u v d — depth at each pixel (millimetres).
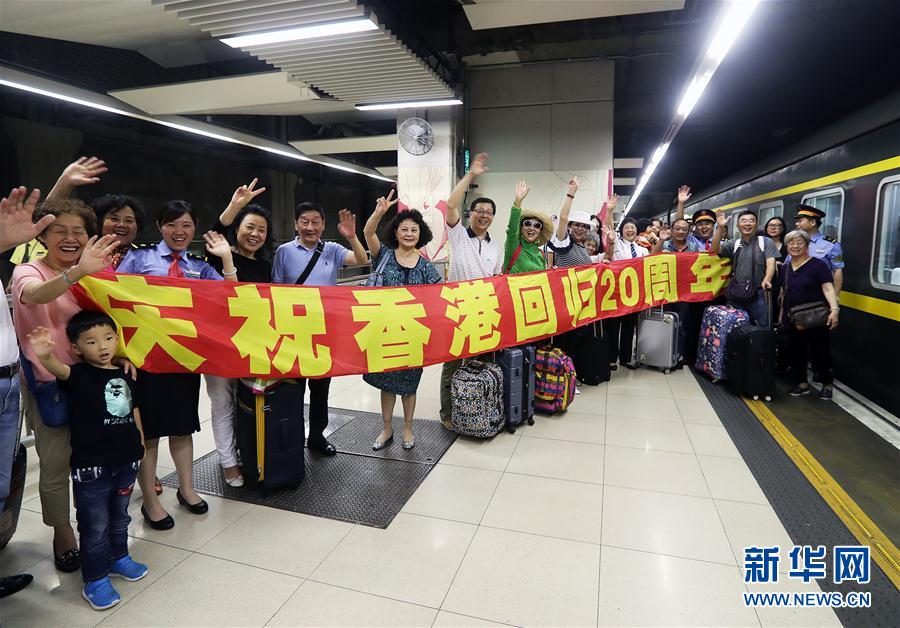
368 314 2975
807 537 2393
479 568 2174
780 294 4773
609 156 7184
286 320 2715
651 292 4984
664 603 1968
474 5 4828
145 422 2398
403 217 3203
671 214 22594
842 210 4824
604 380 4887
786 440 3488
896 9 5113
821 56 6488
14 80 5953
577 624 1862
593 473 3027
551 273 3953
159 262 2561
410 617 1899
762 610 1931
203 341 2475
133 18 5141
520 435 3615
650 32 6195
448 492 2818
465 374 3467
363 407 4254
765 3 5109
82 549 1966
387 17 4457
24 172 8109
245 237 2811
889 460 3180
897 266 3965
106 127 9445
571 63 7125
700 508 2639
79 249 2045
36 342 1772
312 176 16438
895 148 4000
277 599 2000
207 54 7129
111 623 1880
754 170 7527
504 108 7379
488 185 7547
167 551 2312
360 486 2891
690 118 9617
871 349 4305
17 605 1979
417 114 6930
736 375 4398
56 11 4785
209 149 12148
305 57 4867
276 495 2805
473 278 3637
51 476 2086
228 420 2859
